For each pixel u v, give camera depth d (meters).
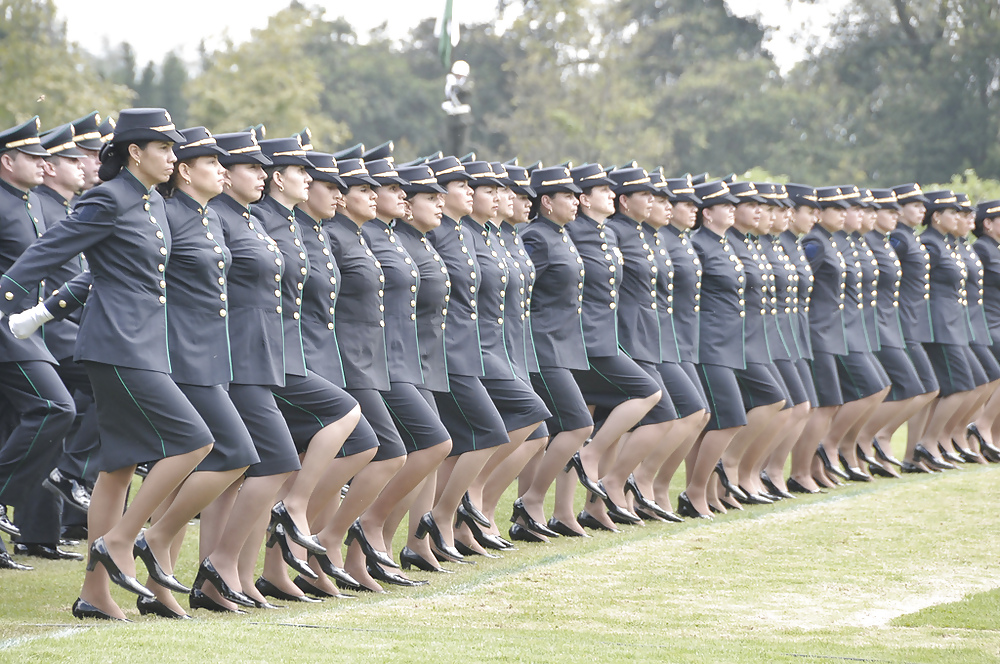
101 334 19.06
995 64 114.25
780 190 35.00
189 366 19.94
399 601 21.88
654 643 18.47
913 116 115.94
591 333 29.78
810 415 36.47
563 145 109.56
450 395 26.06
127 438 19.39
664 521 31.23
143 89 137.00
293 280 22.00
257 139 23.53
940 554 26.33
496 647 17.58
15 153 24.50
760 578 23.91
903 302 40.53
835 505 33.16
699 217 33.81
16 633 17.91
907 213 41.03
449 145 44.66
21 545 26.22
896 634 19.45
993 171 112.81
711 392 32.53
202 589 21.11
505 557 26.72
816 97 121.31
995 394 43.22
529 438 27.58
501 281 27.34
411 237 25.73
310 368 22.55
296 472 22.16
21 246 24.44
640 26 131.88
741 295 33.16
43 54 89.12
